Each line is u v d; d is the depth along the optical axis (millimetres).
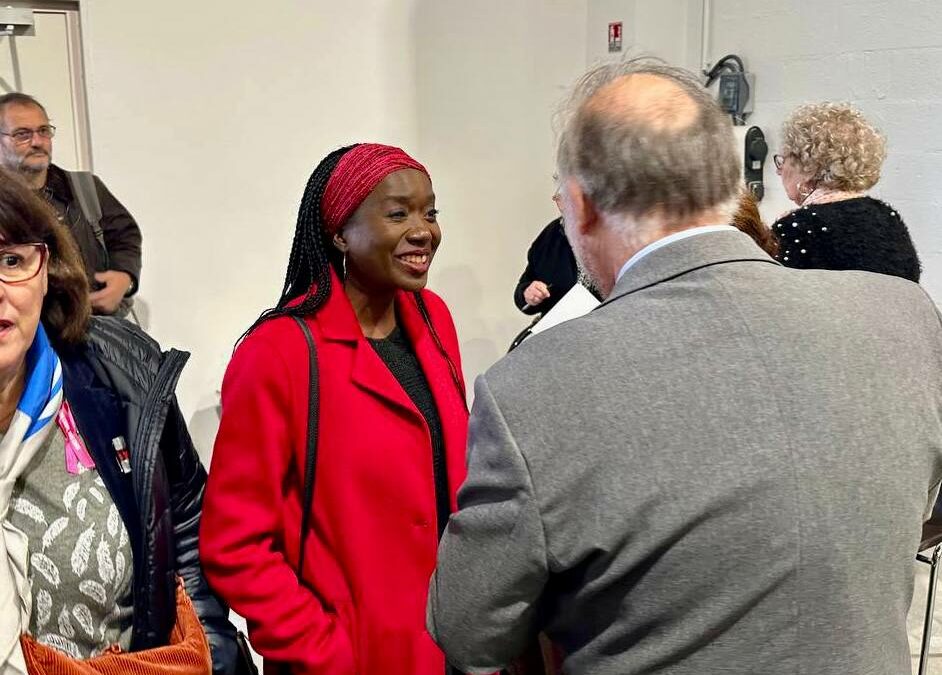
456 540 944
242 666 1374
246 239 3447
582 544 839
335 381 1345
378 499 1345
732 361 835
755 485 802
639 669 860
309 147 3523
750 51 3561
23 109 2670
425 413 1440
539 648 1106
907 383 883
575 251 1000
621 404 832
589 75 1013
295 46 3416
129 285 2922
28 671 1089
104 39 3035
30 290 1077
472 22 3766
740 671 827
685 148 881
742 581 810
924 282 3057
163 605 1231
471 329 4070
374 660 1350
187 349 3381
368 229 1347
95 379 1233
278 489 1331
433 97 3750
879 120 3117
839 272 956
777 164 2422
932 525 1917
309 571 1368
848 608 817
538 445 849
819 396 831
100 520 1175
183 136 3242
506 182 4004
